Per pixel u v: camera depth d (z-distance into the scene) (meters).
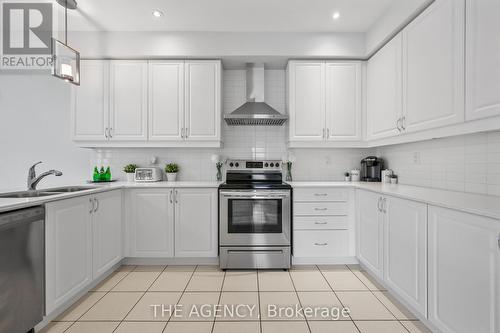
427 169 2.57
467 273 1.40
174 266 2.92
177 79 3.16
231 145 3.54
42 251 1.75
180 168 3.51
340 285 2.46
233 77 3.54
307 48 3.09
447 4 1.87
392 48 2.64
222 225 2.84
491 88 1.53
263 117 3.09
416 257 1.82
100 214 2.42
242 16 2.77
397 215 2.06
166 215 2.88
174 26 2.96
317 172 3.54
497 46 1.49
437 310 1.63
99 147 3.41
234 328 1.82
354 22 2.89
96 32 3.04
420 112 2.20
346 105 3.20
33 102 3.53
